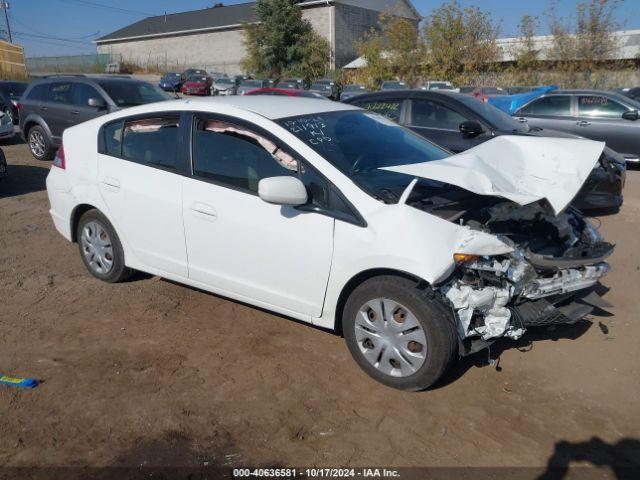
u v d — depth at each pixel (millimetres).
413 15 50062
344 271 3473
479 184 3396
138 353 3885
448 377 3627
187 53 55375
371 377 3590
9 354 3850
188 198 4129
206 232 4062
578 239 4074
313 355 3883
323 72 40938
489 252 3205
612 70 27469
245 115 3990
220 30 52562
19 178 9484
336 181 3555
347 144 3953
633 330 4297
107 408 3283
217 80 36562
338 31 44469
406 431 3123
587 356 3914
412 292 3254
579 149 4039
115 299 4703
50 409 3266
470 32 30203
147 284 5012
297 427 3150
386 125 4570
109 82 10445
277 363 3779
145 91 10703
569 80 27781
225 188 3965
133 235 4566
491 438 3076
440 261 3141
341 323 3775
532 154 4105
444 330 3217
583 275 3740
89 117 10172
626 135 10750
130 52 59938
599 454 2961
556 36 28141
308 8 44688
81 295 4777
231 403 3354
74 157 4953
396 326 3367
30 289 4891
